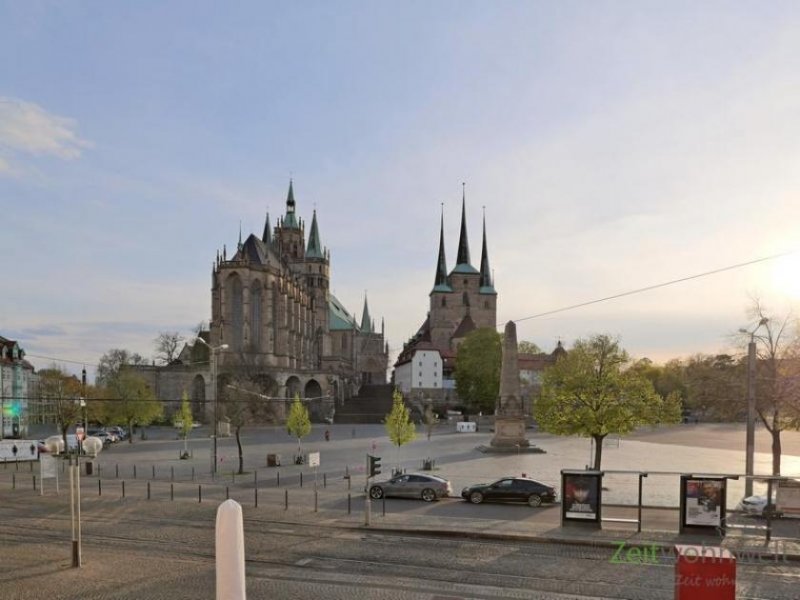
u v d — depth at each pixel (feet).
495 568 67.92
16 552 75.61
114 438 285.43
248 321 446.19
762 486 138.31
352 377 618.03
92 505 111.14
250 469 177.47
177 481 150.61
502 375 236.22
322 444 268.62
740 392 142.92
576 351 147.84
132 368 420.36
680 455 223.92
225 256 452.76
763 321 128.26
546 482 144.97
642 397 139.74
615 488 132.46
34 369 424.05
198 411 430.20
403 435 193.26
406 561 70.90
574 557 73.26
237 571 31.45
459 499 117.60
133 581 63.10
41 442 202.80
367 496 91.66
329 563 69.97
